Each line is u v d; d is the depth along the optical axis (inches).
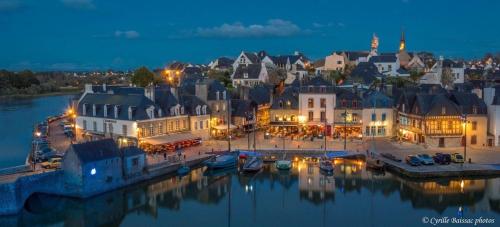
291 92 4419.3
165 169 3058.6
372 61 7426.2
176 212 2524.6
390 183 2984.7
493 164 3112.7
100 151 2691.9
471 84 5059.1
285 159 3447.3
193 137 3735.2
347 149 3607.3
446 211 2480.3
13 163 3361.2
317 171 3277.6
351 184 2972.4
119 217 2471.7
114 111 3572.8
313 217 2404.0
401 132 4023.1
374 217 2404.0
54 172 2556.6
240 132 4274.1
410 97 3961.6
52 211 2536.9
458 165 3102.9
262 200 2696.9
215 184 3011.8
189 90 4468.5
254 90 4940.9
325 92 4153.5
